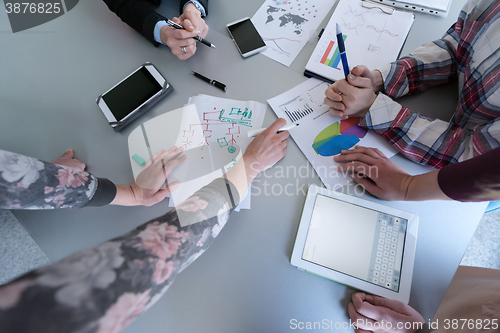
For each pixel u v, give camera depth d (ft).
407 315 1.67
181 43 2.52
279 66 2.62
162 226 1.23
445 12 2.64
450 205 1.98
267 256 1.96
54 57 2.80
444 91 2.39
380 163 2.08
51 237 2.12
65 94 2.63
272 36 2.73
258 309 1.83
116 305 0.87
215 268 1.94
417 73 2.31
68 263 0.88
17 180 1.56
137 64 2.71
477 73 1.99
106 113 2.45
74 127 2.49
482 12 2.09
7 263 4.04
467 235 1.91
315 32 2.68
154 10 2.83
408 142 2.14
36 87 2.68
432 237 1.92
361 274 1.84
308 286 1.87
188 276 1.92
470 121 2.13
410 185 1.91
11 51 2.85
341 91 2.25
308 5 2.85
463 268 2.13
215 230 1.49
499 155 1.39
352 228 1.95
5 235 4.14
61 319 0.77
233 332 1.79
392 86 2.33
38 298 0.76
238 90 2.53
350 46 2.58
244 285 1.89
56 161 2.26
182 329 1.80
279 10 2.85
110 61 2.73
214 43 2.74
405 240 1.90
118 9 2.79
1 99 2.64
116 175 2.28
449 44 2.34
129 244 1.05
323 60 2.54
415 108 2.35
